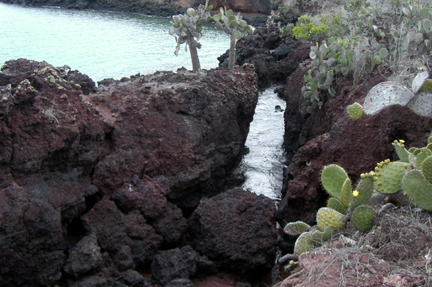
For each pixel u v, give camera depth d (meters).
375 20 8.97
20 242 4.63
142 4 38.62
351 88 7.49
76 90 6.09
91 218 5.56
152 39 21.86
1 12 35.50
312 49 8.50
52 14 35.19
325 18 17.59
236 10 36.66
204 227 5.98
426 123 5.53
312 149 6.82
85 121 5.97
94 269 4.98
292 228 4.59
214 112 8.02
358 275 3.19
